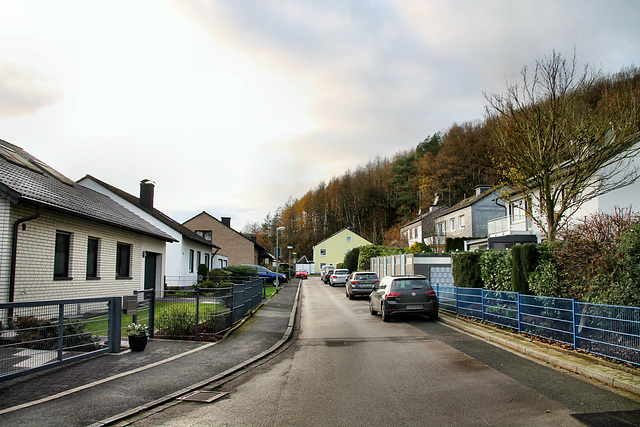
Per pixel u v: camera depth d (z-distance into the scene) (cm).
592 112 1269
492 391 627
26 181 1191
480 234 4028
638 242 741
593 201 1841
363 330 1303
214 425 511
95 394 622
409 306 1459
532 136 1297
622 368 700
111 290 1617
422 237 5306
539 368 768
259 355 930
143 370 768
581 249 870
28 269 1123
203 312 1116
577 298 912
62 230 1285
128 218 1872
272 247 10081
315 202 9544
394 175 7325
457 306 1517
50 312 750
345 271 4012
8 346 655
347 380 717
